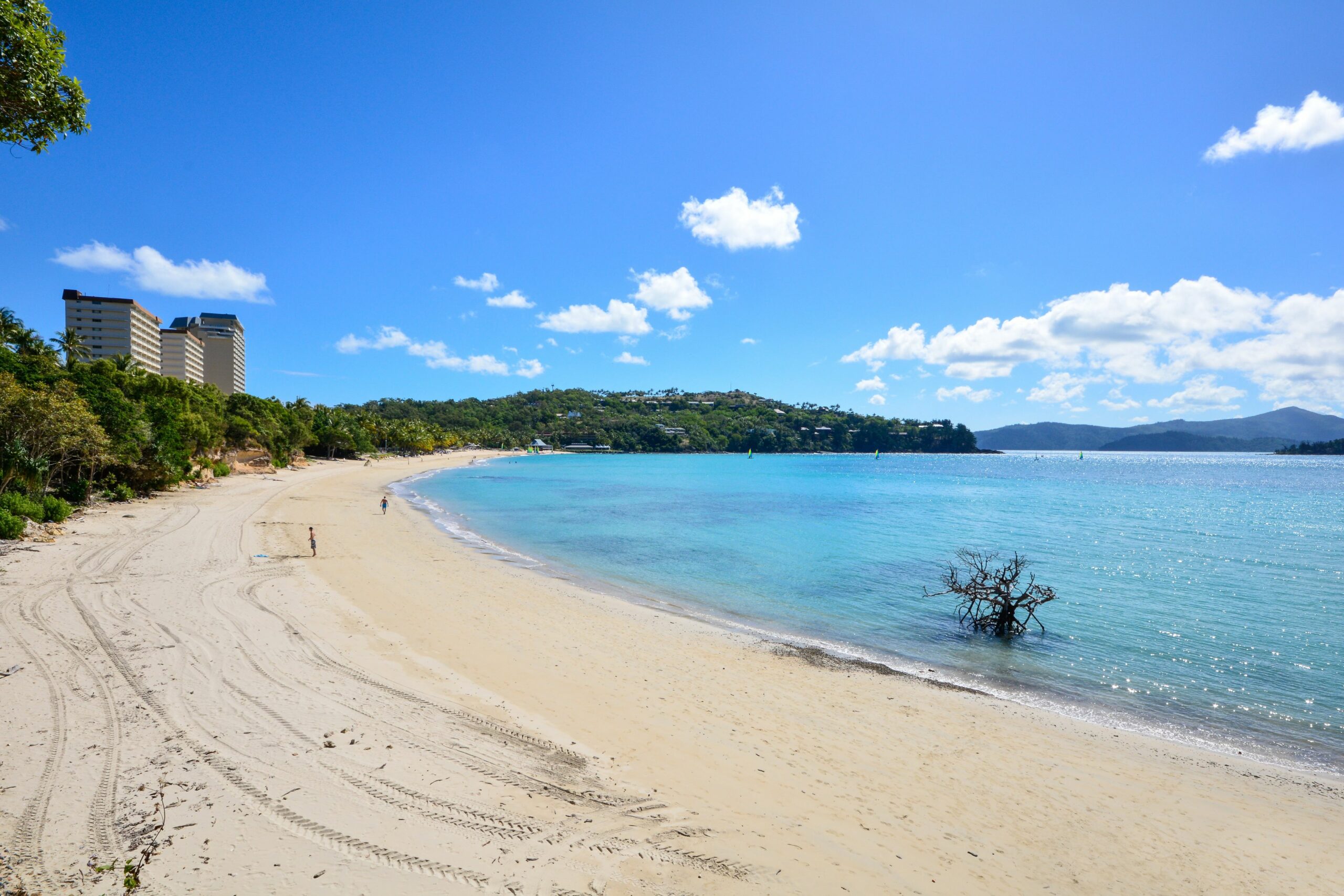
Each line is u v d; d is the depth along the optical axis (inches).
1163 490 3248.0
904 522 1755.7
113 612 557.9
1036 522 1803.6
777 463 6658.5
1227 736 459.2
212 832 251.8
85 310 4911.4
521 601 781.9
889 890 262.4
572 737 390.9
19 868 220.2
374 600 720.3
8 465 954.1
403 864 242.5
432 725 377.7
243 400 3225.9
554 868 248.8
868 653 634.2
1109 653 645.3
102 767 295.3
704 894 241.9
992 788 368.2
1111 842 319.6
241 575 767.7
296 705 386.9
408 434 5684.1
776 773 366.3
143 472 1470.2
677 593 890.1
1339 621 767.7
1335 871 304.5
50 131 325.4
